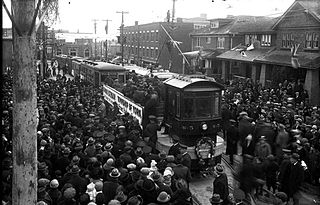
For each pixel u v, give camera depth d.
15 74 4.59
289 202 9.23
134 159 9.95
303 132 12.41
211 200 7.74
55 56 59.56
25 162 4.62
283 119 13.65
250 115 15.92
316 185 10.50
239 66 36.34
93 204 6.48
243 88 23.25
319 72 25.69
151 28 53.06
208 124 13.07
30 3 4.50
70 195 6.77
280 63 28.08
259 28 34.88
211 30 42.62
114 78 27.59
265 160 9.91
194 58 40.00
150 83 20.12
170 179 8.08
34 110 4.68
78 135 11.48
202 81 12.97
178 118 13.02
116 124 12.75
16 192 4.66
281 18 30.33
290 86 23.97
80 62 38.47
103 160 9.42
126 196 7.34
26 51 4.54
